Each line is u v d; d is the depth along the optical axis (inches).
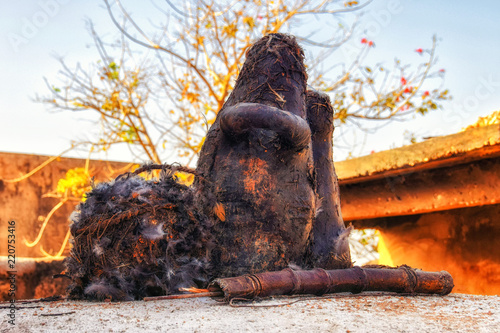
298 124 112.9
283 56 124.5
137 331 73.9
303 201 119.4
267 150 117.6
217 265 117.1
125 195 109.3
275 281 102.0
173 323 79.0
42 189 405.4
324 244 130.1
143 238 104.7
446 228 217.0
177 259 109.0
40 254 392.8
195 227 112.1
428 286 115.6
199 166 125.8
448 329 76.4
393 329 76.0
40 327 77.3
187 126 416.5
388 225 244.7
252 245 116.0
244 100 123.9
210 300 101.3
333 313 87.7
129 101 407.5
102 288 106.0
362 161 211.2
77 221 110.9
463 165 191.6
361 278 111.7
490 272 195.3
